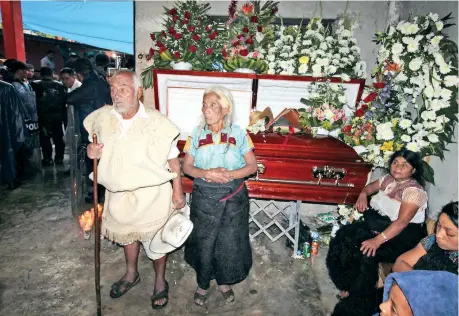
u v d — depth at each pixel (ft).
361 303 6.98
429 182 8.89
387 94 8.88
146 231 6.83
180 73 9.42
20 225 11.09
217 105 6.54
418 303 3.18
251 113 9.66
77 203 12.19
